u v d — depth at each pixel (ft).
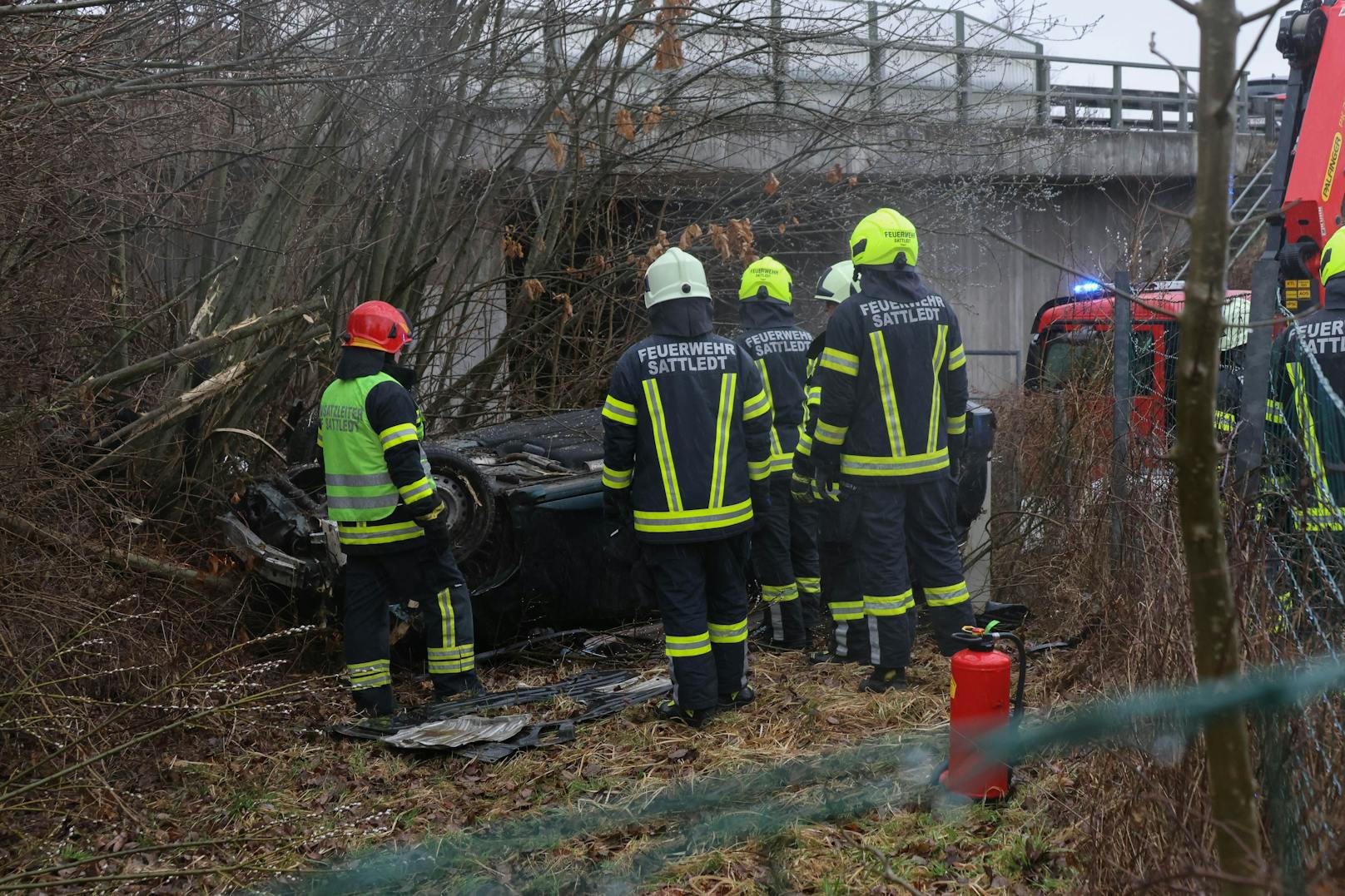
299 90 22.30
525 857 11.53
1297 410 13.71
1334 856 6.38
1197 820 8.22
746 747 14.56
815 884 10.86
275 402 23.02
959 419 17.02
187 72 17.94
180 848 10.92
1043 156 37.01
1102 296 29.45
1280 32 19.75
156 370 18.99
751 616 20.40
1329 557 10.46
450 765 14.55
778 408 18.98
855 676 17.25
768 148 31.50
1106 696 11.34
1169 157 46.39
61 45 16.79
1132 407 17.97
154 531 18.57
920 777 12.69
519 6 26.20
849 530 16.55
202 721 14.70
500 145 28.37
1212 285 5.34
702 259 30.99
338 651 18.26
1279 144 19.58
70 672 14.11
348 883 10.54
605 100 29.37
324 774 14.37
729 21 27.20
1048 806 11.83
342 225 25.64
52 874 11.36
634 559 15.96
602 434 21.31
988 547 20.26
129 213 20.54
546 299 30.37
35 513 16.40
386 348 16.12
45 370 18.22
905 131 32.27
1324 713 7.68
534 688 17.34
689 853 11.38
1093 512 18.71
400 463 15.60
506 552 18.66
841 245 33.53
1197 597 5.79
